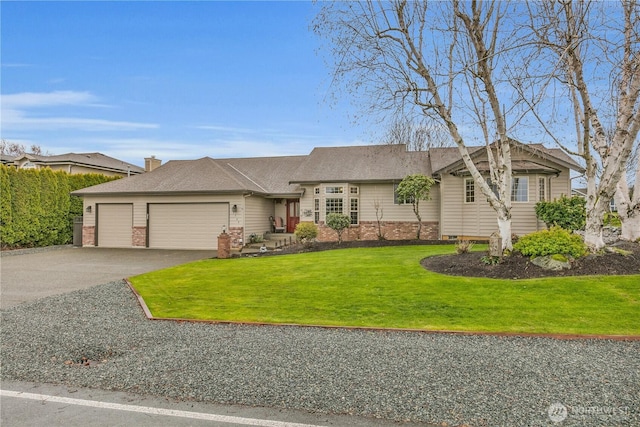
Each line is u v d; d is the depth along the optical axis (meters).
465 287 8.04
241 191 18.27
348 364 4.52
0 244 18.48
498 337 5.39
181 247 19.39
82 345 5.38
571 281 7.94
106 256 16.52
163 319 6.63
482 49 9.35
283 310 7.06
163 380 4.18
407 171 20.05
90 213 20.58
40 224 20.16
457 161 17.02
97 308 7.49
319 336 5.61
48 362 4.77
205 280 10.03
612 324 5.76
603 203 9.32
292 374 4.26
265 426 3.23
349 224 18.56
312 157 22.89
